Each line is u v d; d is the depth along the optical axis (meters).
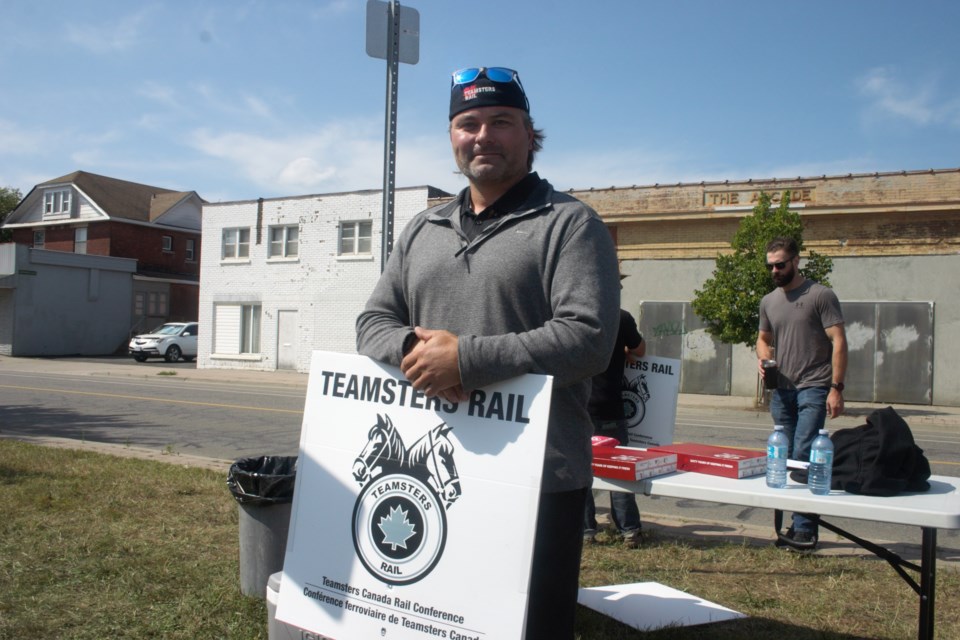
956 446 11.54
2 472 6.71
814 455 3.10
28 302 34.78
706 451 3.72
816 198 18.69
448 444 2.11
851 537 3.25
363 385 2.29
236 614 3.65
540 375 2.00
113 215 41.12
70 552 4.49
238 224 27.97
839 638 3.47
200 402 15.43
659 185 20.23
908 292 18.03
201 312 28.62
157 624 3.53
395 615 2.13
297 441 10.20
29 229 44.47
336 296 25.95
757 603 3.92
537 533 2.09
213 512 5.50
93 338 37.47
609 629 3.58
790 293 4.94
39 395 16.27
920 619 2.95
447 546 2.08
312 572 2.28
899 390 18.11
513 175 2.22
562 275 2.07
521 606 1.96
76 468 6.96
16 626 3.45
